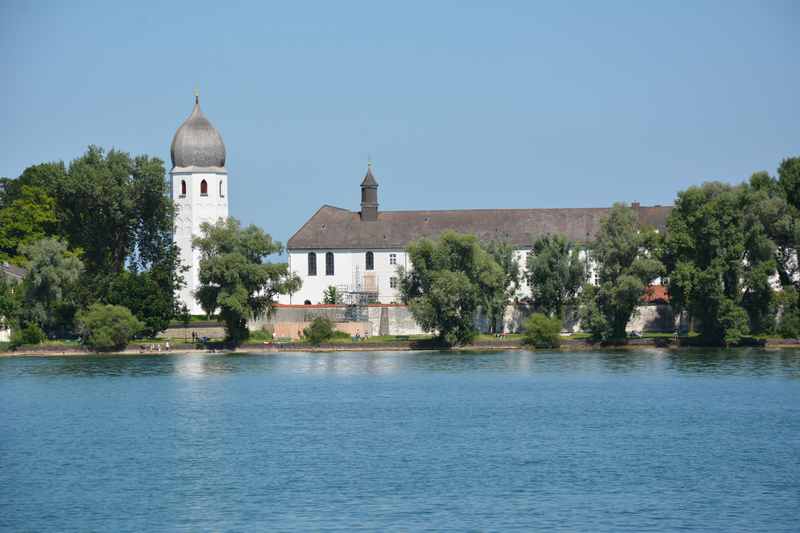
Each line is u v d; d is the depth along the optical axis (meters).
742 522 80.62
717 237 176.00
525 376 154.75
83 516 83.06
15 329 181.12
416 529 79.06
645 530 78.94
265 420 120.38
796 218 182.00
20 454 103.69
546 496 87.00
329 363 171.62
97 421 120.75
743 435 110.44
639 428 114.44
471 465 97.19
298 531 78.88
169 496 87.81
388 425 116.81
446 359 175.38
